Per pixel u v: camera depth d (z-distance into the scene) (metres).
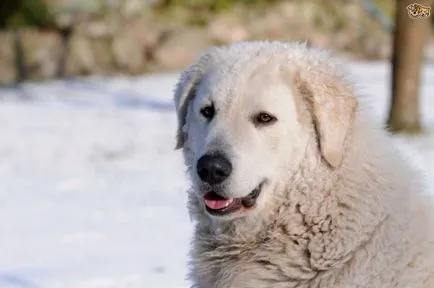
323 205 5.98
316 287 5.93
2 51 37.78
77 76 37.78
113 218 15.11
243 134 6.18
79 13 38.56
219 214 6.17
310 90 6.15
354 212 5.89
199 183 6.25
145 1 40.00
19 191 17.83
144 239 13.50
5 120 27.00
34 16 38.72
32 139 23.75
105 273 11.47
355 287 5.81
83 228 14.39
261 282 6.07
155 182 18.31
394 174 6.11
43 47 38.00
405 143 21.58
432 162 18.30
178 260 12.11
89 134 24.31
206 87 6.45
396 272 5.80
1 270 11.79
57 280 11.15
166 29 39.25
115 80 36.38
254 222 6.18
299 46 6.60
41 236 13.91
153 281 11.04
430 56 38.47
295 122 6.15
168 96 31.55
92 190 17.72
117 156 21.33
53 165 20.55
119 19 39.12
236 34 39.34
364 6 42.66
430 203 6.20
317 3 41.75
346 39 40.72
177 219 14.86
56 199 16.95
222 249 6.32
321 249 5.91
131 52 38.34
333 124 6.03
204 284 6.43
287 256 6.01
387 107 25.98
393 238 5.86
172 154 21.38
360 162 6.05
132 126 25.52
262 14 40.47
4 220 15.16
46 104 30.48
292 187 6.11
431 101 28.39
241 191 6.10
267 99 6.18
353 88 6.29
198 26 40.00
